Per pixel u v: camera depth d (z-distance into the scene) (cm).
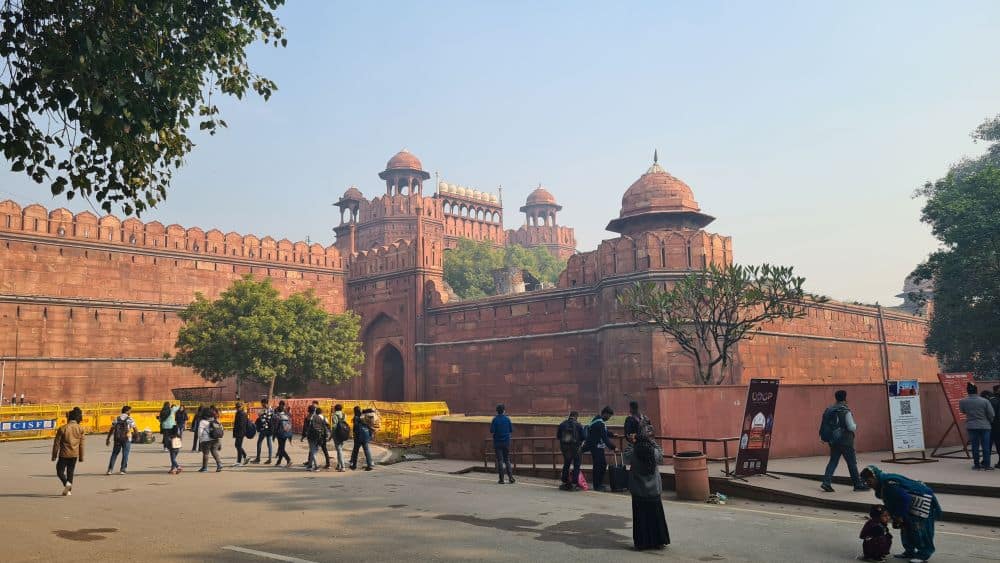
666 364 2086
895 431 1020
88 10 605
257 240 3177
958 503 747
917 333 3575
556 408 2503
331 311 3309
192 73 691
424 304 3041
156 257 2888
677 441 1061
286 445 1694
